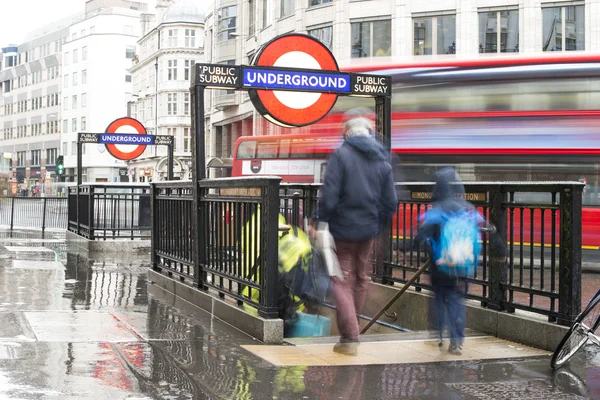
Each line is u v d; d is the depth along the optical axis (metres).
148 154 78.69
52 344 5.16
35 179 113.06
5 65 128.62
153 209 9.59
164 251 9.12
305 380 4.53
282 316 6.96
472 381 4.59
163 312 7.03
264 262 5.91
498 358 5.30
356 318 5.55
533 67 13.90
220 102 47.41
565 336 4.86
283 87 7.83
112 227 14.26
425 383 4.53
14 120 121.50
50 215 22.55
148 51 81.56
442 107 14.47
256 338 5.86
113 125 16.70
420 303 7.11
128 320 6.50
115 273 10.34
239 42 47.66
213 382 4.35
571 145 13.53
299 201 7.91
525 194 13.41
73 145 102.25
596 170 13.43
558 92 13.72
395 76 14.88
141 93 83.00
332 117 17.28
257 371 4.71
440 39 33.59
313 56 8.07
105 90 98.06
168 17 75.25
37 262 11.44
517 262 6.23
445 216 5.68
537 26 31.42
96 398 3.83
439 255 5.62
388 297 7.74
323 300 7.25
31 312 6.60
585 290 10.49
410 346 5.79
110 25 97.75
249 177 6.20
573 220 5.38
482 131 14.08
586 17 30.73
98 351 5.00
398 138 14.72
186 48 74.44
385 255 7.98
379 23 35.03
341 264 5.79
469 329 6.45
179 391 4.08
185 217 8.24
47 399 3.76
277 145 19.34
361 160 5.76
